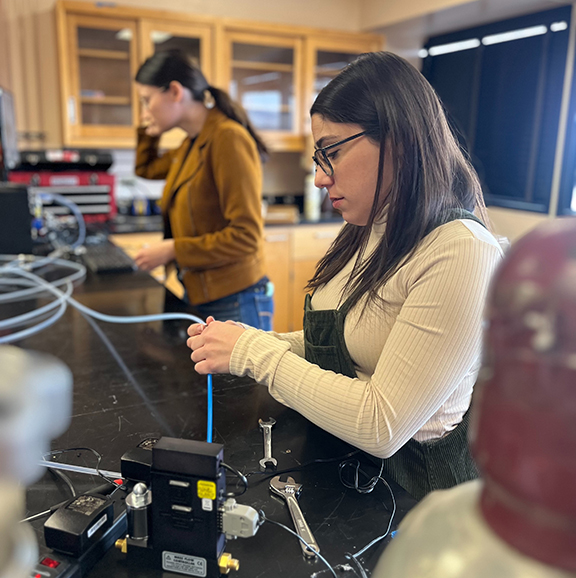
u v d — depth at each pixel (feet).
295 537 2.24
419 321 2.51
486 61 12.00
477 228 2.61
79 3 10.02
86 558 2.05
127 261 7.04
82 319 5.10
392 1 12.07
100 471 2.63
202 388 3.68
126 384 3.74
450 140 2.84
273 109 12.17
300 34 11.76
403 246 2.74
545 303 0.70
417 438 3.00
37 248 8.07
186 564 2.05
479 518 0.85
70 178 10.20
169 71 5.96
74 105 10.50
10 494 0.91
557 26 10.40
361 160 2.74
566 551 0.75
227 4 12.19
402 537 0.95
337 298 3.33
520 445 0.73
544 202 11.00
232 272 6.06
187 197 6.13
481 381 0.83
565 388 0.70
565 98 10.39
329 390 2.67
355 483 2.60
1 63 10.73
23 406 0.94
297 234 11.66
